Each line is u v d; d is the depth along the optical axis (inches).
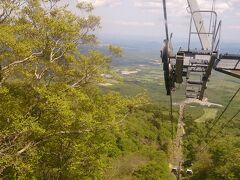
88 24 903.1
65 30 766.5
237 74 262.8
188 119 4163.4
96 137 853.2
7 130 651.5
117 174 1891.0
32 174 738.2
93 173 842.8
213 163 1955.0
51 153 824.3
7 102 732.7
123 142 2465.6
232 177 1737.2
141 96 895.7
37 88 692.7
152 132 3430.1
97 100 890.7
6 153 667.4
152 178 1993.1
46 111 735.7
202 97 283.9
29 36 781.9
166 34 237.5
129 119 3420.3
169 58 257.6
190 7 276.1
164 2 221.3
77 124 761.0
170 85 281.9
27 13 799.1
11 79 797.9
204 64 263.4
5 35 658.8
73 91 742.5
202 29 274.1
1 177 687.1
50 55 815.1
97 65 917.2
